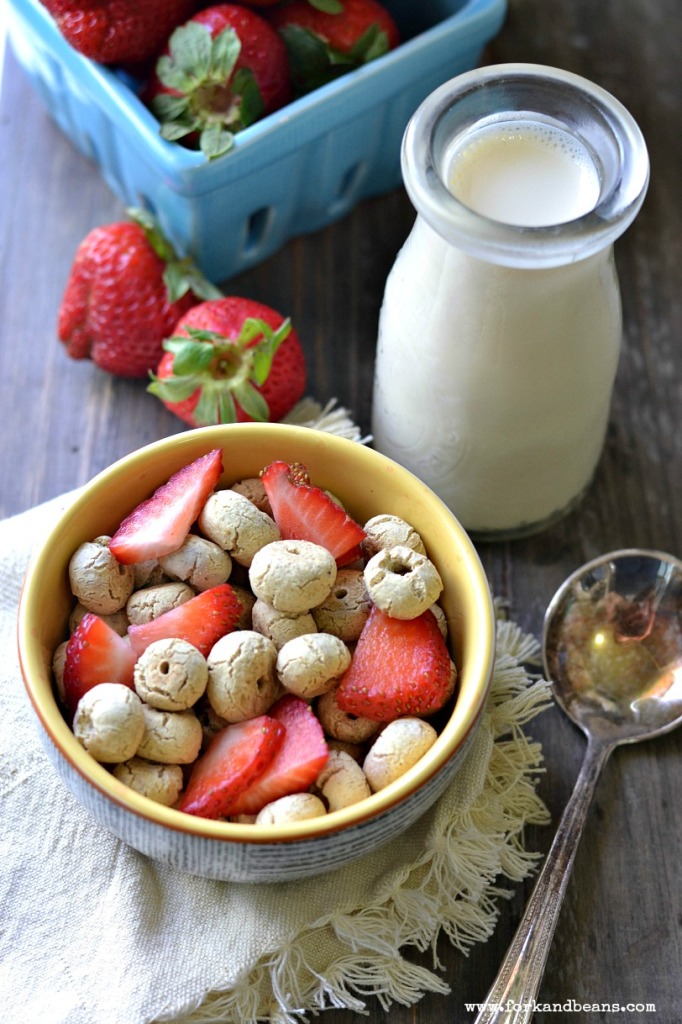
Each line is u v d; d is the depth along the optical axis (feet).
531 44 2.15
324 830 1.43
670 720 1.71
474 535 1.84
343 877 1.59
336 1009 1.58
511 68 1.63
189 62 1.77
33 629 1.52
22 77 2.13
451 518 1.59
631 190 1.56
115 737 1.46
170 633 1.55
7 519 1.77
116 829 1.48
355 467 1.64
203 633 1.55
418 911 1.58
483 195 1.64
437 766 1.46
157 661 1.50
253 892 1.58
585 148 1.64
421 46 1.85
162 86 1.81
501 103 1.64
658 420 1.92
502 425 1.70
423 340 1.67
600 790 1.70
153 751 1.49
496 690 1.69
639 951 1.62
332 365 1.94
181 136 1.78
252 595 1.61
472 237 1.54
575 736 1.72
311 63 1.86
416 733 1.51
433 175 1.57
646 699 1.72
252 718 1.52
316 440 1.63
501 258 1.55
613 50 2.15
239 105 1.81
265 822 1.47
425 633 1.55
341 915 1.57
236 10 1.79
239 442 1.63
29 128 2.10
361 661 1.54
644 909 1.64
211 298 1.86
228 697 1.51
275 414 1.84
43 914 1.57
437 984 1.58
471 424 1.70
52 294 1.98
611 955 1.62
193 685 1.50
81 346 1.88
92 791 1.45
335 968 1.57
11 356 1.93
